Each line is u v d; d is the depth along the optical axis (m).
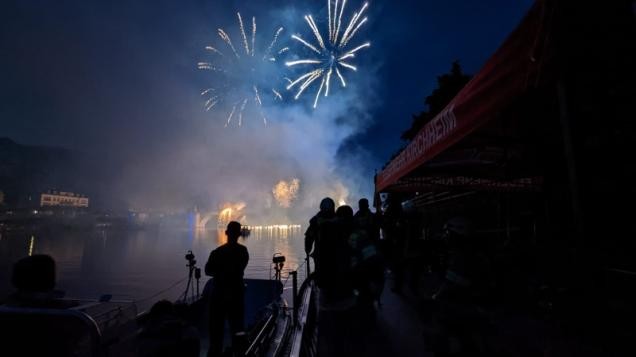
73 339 2.27
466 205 12.27
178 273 54.34
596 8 2.22
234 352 3.37
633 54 2.15
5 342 2.24
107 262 68.69
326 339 4.69
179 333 3.83
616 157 2.54
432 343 2.85
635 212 2.93
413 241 7.89
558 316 4.01
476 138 5.88
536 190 8.03
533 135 5.65
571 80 2.46
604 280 3.29
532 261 5.53
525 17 2.70
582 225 2.61
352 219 4.95
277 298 9.64
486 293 2.71
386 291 8.05
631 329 3.11
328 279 4.14
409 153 6.14
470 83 3.66
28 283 2.48
